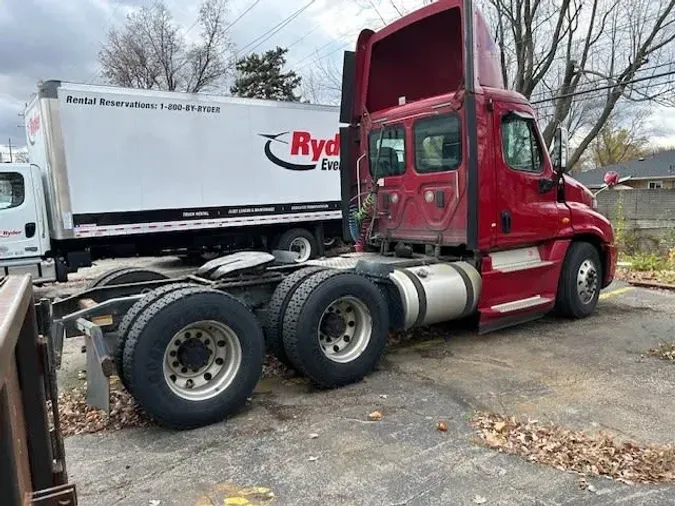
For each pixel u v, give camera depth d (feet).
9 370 4.09
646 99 63.87
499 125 17.72
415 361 16.66
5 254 29.68
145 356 11.69
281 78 123.85
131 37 108.58
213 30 113.19
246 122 35.27
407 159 19.35
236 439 11.76
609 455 10.50
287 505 9.24
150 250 33.86
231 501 9.39
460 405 13.24
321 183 39.04
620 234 46.03
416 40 19.65
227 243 36.81
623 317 21.62
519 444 11.08
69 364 17.47
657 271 33.01
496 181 17.69
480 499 9.20
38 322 7.26
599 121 68.74
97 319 12.94
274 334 14.40
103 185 30.42
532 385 14.42
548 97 67.00
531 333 19.45
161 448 11.43
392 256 19.58
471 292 17.54
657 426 11.80
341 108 21.24
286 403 13.69
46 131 28.91
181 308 12.07
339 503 9.25
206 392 12.52
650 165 132.57
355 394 14.15
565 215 20.18
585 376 15.01
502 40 65.46
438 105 17.93
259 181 36.22
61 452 6.75
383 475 10.09
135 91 30.91
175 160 32.71
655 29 62.59
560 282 20.79
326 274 14.58
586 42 66.85
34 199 30.27
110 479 10.19
